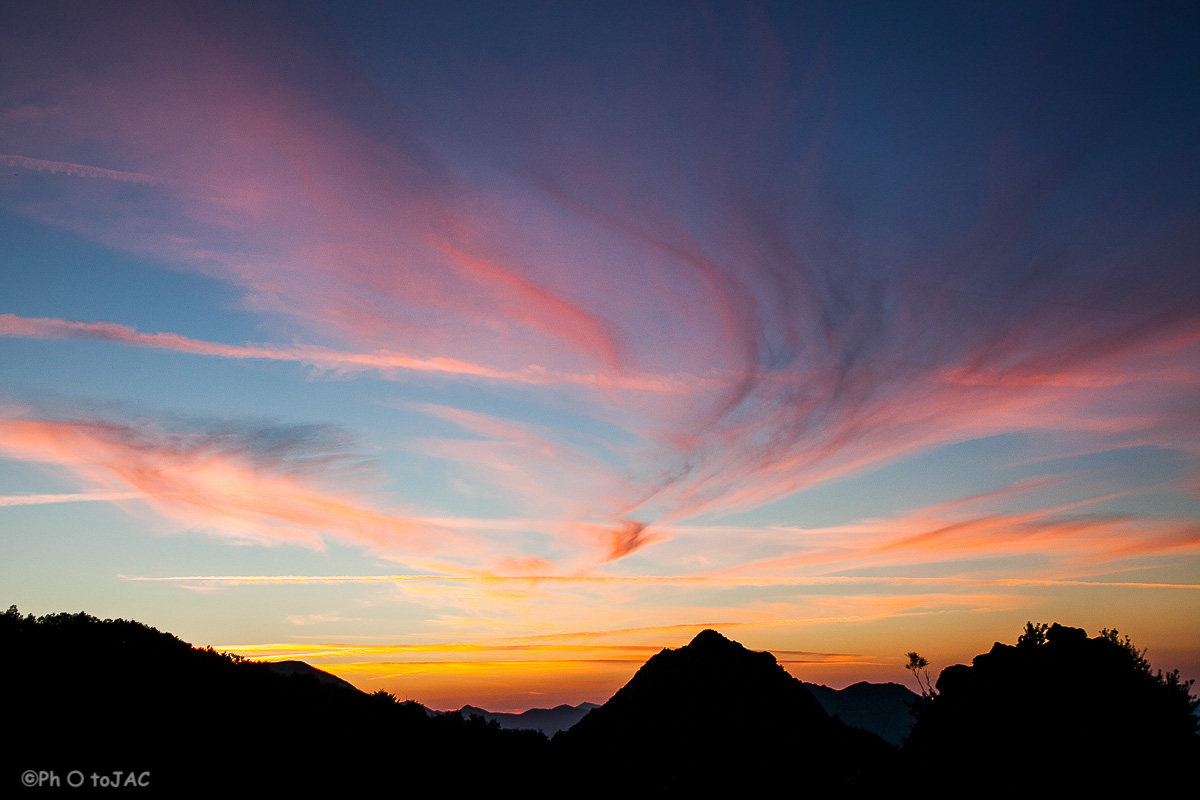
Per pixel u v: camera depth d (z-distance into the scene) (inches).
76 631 1192.2
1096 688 1245.1
